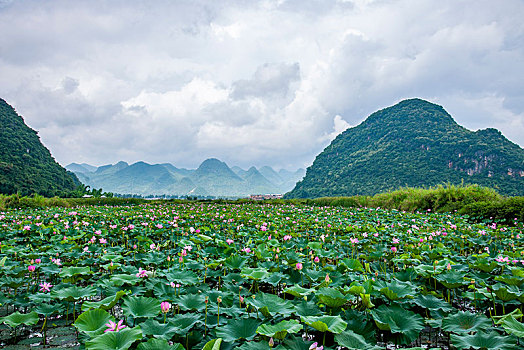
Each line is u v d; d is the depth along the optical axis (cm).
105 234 1023
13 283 548
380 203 2525
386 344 404
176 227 1150
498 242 939
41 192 6844
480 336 338
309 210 2183
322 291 435
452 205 1862
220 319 405
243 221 1405
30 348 398
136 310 401
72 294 458
